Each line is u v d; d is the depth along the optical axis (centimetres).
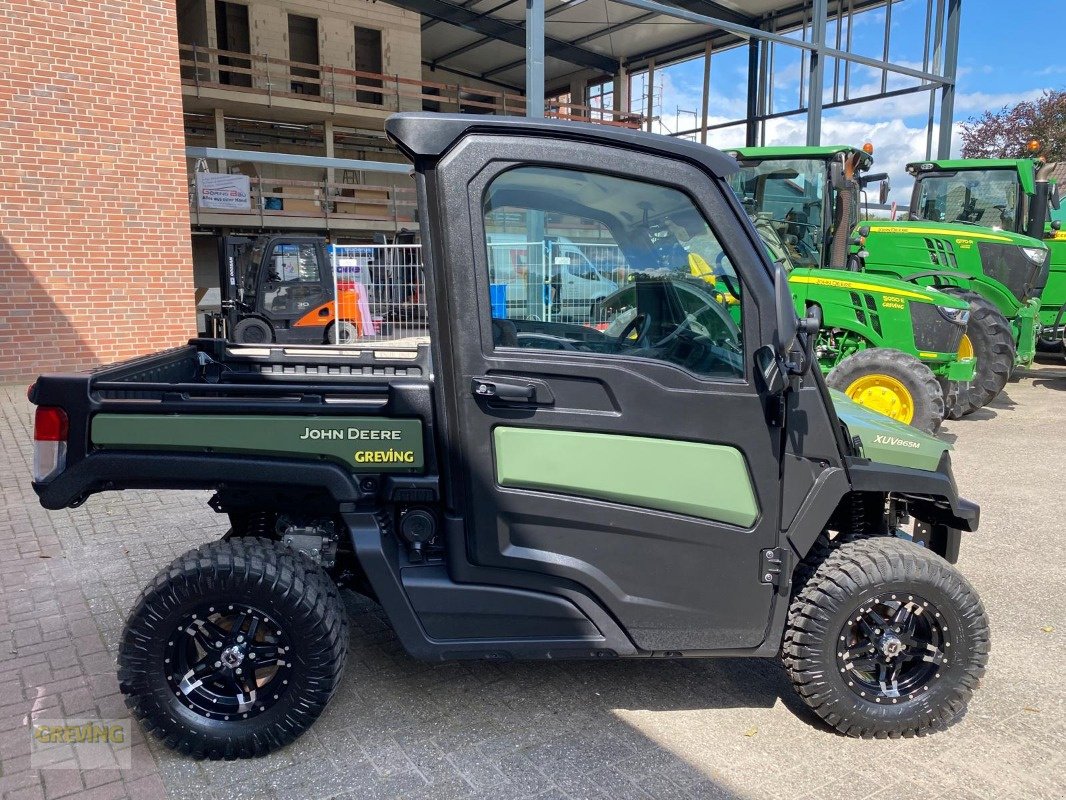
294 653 274
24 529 511
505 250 268
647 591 283
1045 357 1362
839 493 287
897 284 762
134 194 1033
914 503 342
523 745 292
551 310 271
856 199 870
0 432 757
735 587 285
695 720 312
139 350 1062
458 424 271
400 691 329
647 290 274
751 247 270
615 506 276
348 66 2425
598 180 268
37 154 965
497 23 2277
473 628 284
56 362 1010
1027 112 2616
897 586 287
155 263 1059
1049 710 323
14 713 308
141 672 270
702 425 273
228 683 281
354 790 265
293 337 1385
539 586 283
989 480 665
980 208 1056
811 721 312
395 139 263
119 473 270
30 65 947
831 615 287
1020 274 933
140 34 1010
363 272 1243
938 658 296
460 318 266
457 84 2659
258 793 263
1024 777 279
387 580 280
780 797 266
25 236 972
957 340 756
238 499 304
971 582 454
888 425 323
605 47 2495
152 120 1033
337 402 283
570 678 343
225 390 278
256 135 2422
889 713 295
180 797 261
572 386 270
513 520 276
